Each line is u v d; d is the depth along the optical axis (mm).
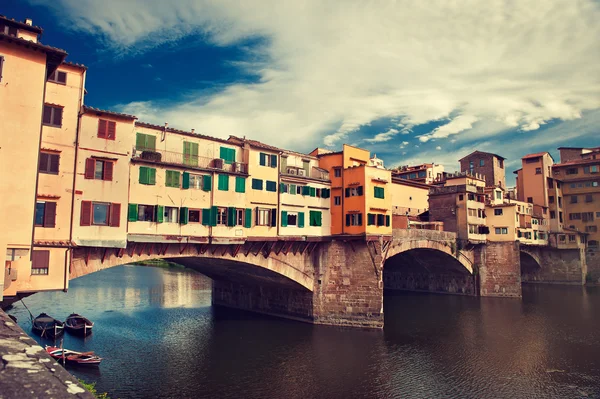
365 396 28016
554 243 82312
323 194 47281
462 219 65500
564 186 89688
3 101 20844
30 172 21219
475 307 59000
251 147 40469
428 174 90188
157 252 34375
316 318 45906
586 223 86500
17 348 6059
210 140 38125
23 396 4188
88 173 28938
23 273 21375
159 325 45281
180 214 34531
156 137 34562
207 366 32906
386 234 46750
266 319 48625
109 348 36500
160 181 33719
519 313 54906
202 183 36312
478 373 32375
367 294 44438
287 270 43688
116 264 31656
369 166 45844
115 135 30391
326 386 29469
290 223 43531
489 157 88750
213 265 43906
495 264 68062
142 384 28922
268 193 41531
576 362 35125
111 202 29844
